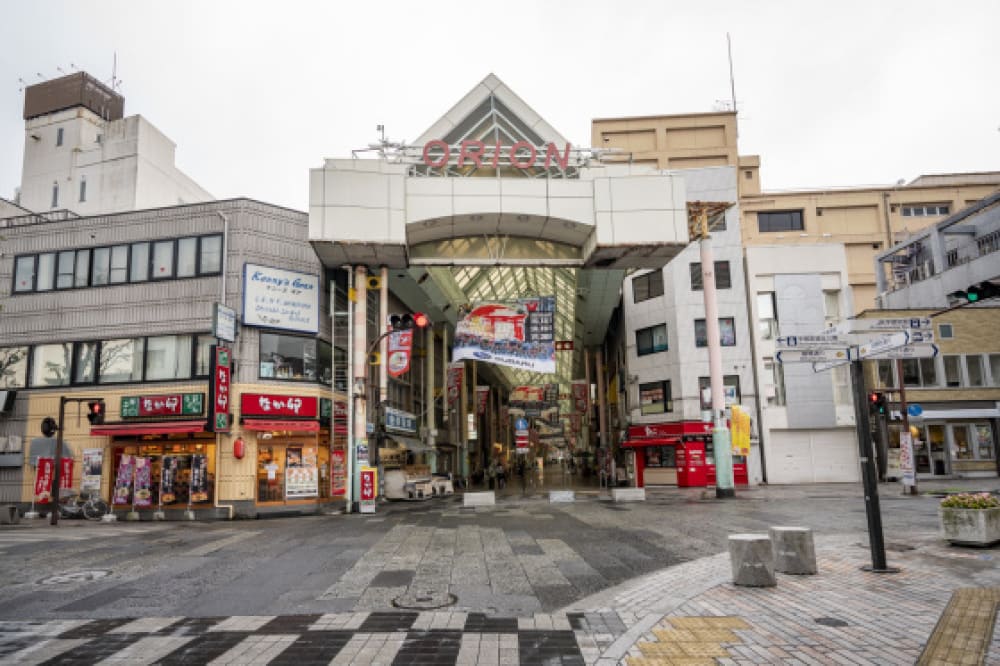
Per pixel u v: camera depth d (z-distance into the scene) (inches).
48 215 1334.9
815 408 1354.6
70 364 984.3
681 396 1384.1
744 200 2322.8
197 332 948.6
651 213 1029.8
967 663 206.7
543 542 521.0
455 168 1069.8
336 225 948.6
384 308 1039.6
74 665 231.5
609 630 264.7
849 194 2314.2
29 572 428.1
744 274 1424.7
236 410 903.1
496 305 1136.2
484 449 2429.9
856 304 2250.2
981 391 1315.2
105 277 1000.2
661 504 890.1
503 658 230.8
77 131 1669.5
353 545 529.3
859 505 792.9
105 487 925.8
